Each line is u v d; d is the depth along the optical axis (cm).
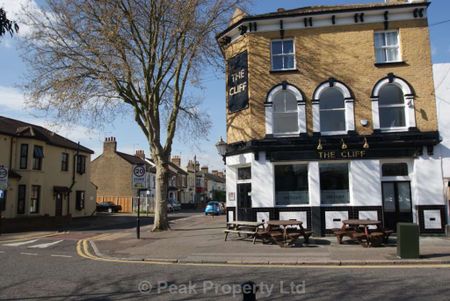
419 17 1770
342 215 1695
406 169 1727
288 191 1767
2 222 2403
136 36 2022
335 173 1747
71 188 3547
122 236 1942
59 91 1998
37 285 891
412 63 1748
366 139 1702
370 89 1755
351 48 1789
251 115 1803
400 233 1164
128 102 2150
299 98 1784
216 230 2089
